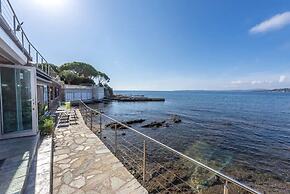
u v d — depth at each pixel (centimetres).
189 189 588
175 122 1997
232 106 4300
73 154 504
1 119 584
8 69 606
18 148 494
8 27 383
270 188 654
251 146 1184
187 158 248
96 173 395
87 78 5334
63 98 3356
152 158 859
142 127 1694
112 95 6381
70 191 327
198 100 6719
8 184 309
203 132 1559
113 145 1023
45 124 695
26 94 637
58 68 5469
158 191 568
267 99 7675
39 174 368
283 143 1273
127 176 384
